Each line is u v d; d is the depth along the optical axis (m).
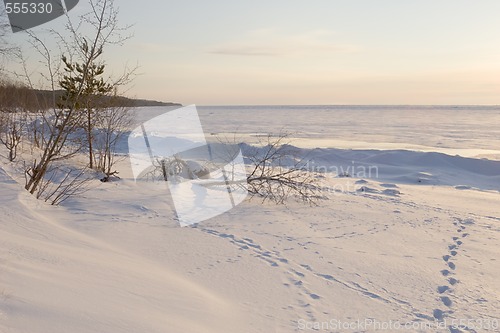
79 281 3.79
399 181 16.48
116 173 12.91
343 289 5.26
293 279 5.46
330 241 7.48
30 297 3.07
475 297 5.25
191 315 3.77
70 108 9.22
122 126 13.32
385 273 5.96
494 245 7.69
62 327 2.76
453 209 11.05
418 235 8.23
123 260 5.14
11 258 3.92
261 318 4.16
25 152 11.29
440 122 72.31
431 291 5.40
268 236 7.56
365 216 9.72
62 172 10.88
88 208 8.30
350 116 103.56
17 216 5.88
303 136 39.62
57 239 5.34
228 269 5.64
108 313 3.19
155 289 4.21
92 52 8.67
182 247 6.47
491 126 59.62
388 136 40.56
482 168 18.30
